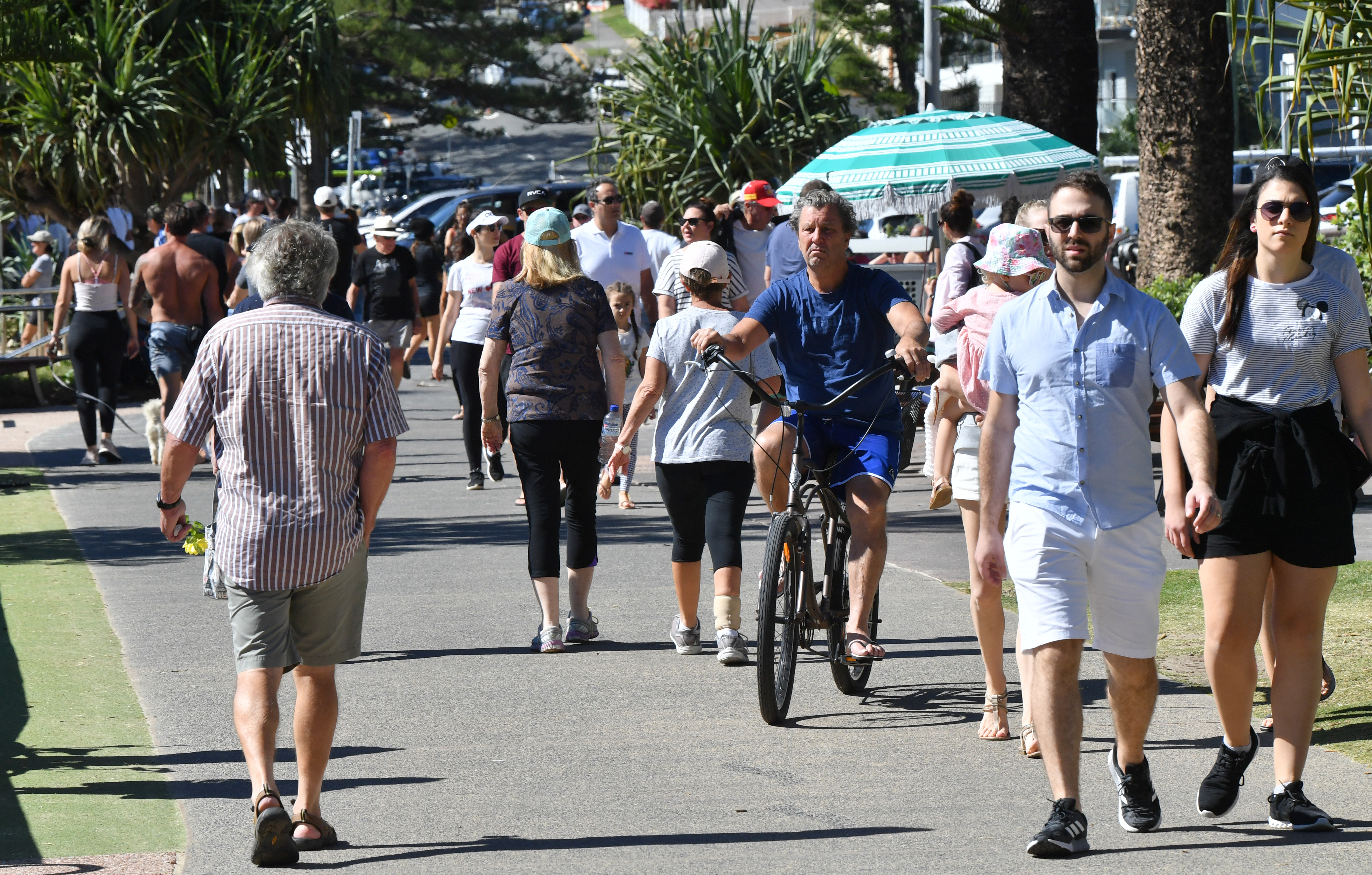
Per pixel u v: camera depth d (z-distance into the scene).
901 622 31.30
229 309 54.88
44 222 103.88
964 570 36.00
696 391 28.23
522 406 29.03
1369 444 19.41
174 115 84.81
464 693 26.27
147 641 29.72
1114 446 18.12
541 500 29.23
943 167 49.22
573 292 29.23
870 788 21.09
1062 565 18.17
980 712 25.03
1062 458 18.19
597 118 92.12
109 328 55.59
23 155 84.25
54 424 67.06
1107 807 20.19
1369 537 36.72
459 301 59.06
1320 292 19.34
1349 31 24.83
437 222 130.75
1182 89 50.56
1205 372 19.81
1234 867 17.78
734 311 44.28
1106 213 18.03
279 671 18.48
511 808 20.38
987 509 18.83
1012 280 23.05
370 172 193.88
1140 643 18.44
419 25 196.62
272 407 18.20
